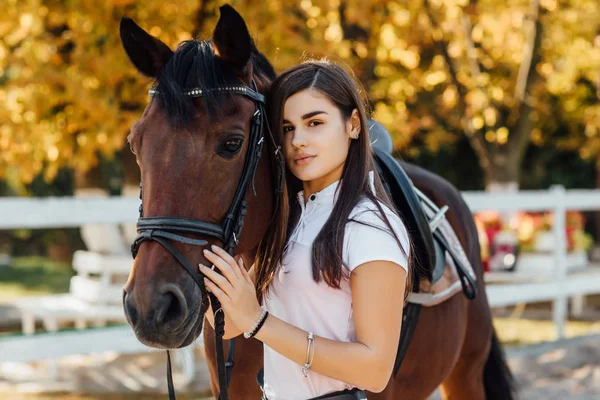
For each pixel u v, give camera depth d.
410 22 6.97
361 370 1.49
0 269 13.06
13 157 5.56
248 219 1.68
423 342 2.29
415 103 9.66
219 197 1.54
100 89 5.09
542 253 6.99
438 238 2.41
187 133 1.52
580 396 4.71
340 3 5.71
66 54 5.20
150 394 4.91
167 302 1.45
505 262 6.76
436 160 13.07
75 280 5.73
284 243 1.69
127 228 6.19
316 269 1.55
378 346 1.50
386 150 2.47
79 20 4.98
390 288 1.52
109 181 11.91
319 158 1.62
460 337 2.57
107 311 5.13
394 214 1.62
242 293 1.49
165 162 1.51
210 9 4.99
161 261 1.48
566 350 5.61
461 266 2.44
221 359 1.59
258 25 4.91
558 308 6.09
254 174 1.63
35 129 5.36
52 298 5.72
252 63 1.78
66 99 5.01
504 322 7.77
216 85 1.56
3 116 5.30
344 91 1.63
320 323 1.60
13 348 3.19
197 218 1.52
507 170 8.48
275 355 1.68
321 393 1.63
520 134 8.41
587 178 13.38
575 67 9.24
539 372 5.24
